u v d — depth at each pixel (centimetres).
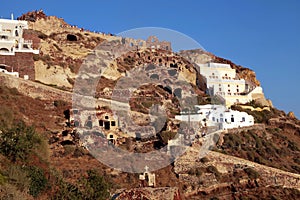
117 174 5209
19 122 5653
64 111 6644
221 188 6378
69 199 3697
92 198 3938
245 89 11294
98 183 4119
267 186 6794
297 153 8688
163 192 4419
